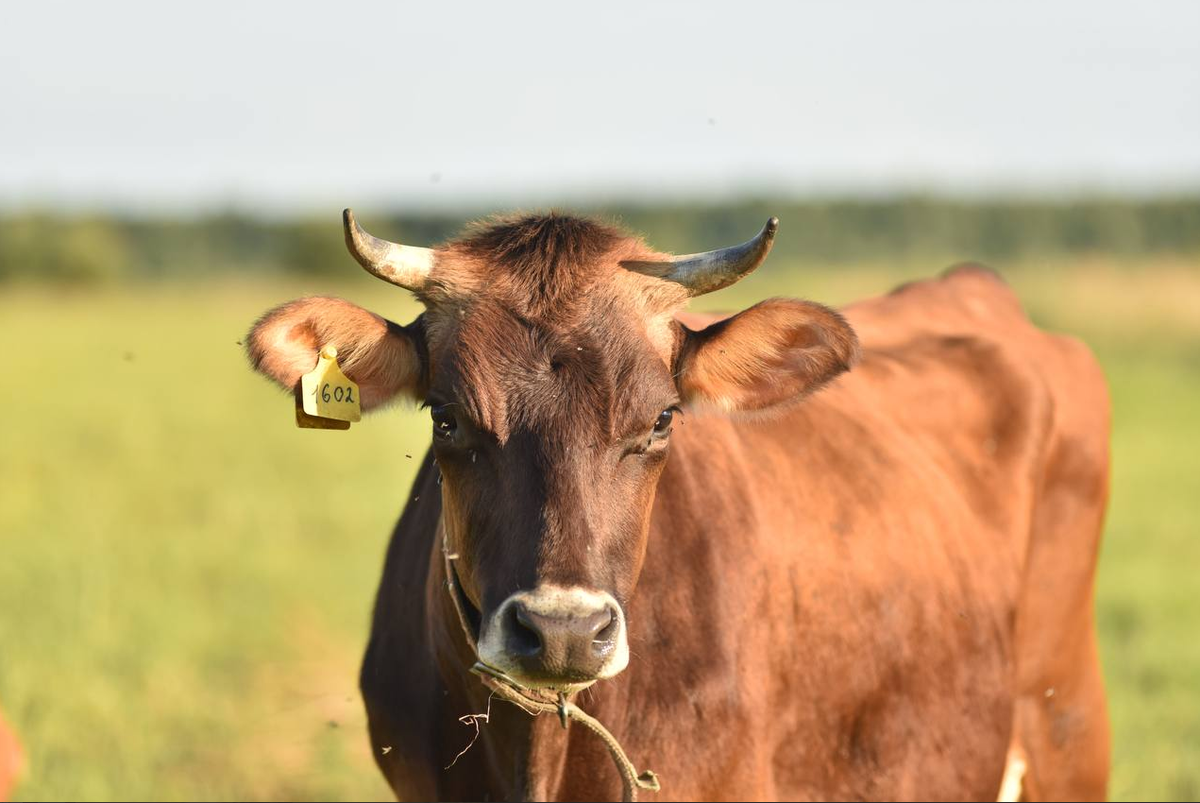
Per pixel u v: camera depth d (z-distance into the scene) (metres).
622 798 8.84
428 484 9.93
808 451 10.37
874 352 11.99
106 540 21.83
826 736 9.84
